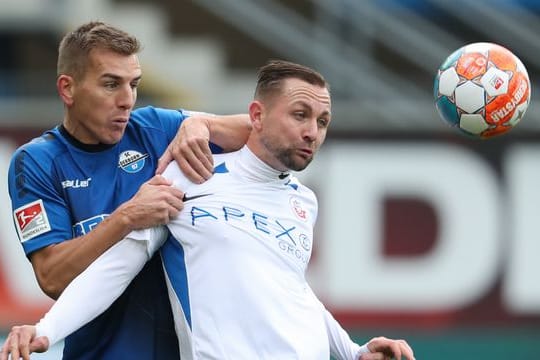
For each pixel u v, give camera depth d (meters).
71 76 16.94
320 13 43.62
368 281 31.67
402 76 43.06
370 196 31.72
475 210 31.78
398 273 31.69
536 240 31.72
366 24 43.25
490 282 31.72
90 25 17.00
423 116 36.44
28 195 17.08
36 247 16.91
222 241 16.69
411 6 44.53
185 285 16.73
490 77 17.52
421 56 43.56
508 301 31.73
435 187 31.75
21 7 44.62
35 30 44.81
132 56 16.91
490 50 17.75
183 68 45.00
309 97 16.50
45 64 44.88
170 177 17.09
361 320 31.64
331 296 31.61
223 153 17.73
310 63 43.62
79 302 16.06
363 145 31.78
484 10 44.84
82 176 17.30
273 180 17.23
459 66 17.70
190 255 16.77
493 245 31.72
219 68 45.00
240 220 16.84
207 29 45.34
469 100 17.58
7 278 31.47
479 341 31.72
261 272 16.67
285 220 17.23
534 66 44.34
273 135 16.66
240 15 45.25
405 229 31.70
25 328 15.71
